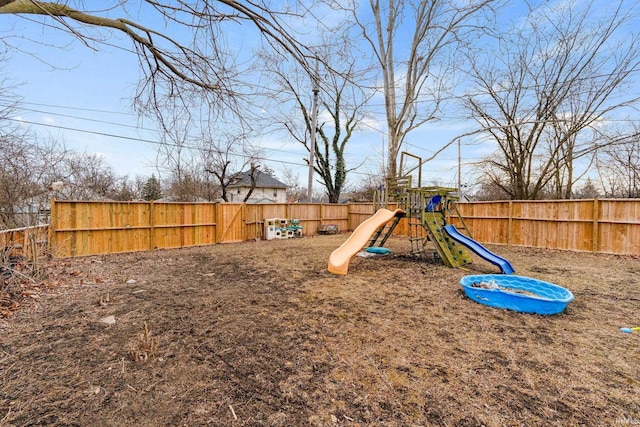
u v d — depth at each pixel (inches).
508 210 363.6
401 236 458.9
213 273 221.9
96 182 501.7
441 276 214.1
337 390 81.3
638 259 268.4
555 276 210.2
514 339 112.5
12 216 291.4
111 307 145.4
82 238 291.1
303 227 498.0
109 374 88.0
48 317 131.4
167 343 108.4
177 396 78.3
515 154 499.8
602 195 499.5
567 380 85.8
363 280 202.7
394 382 84.9
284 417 70.9
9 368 90.4
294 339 112.4
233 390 81.1
